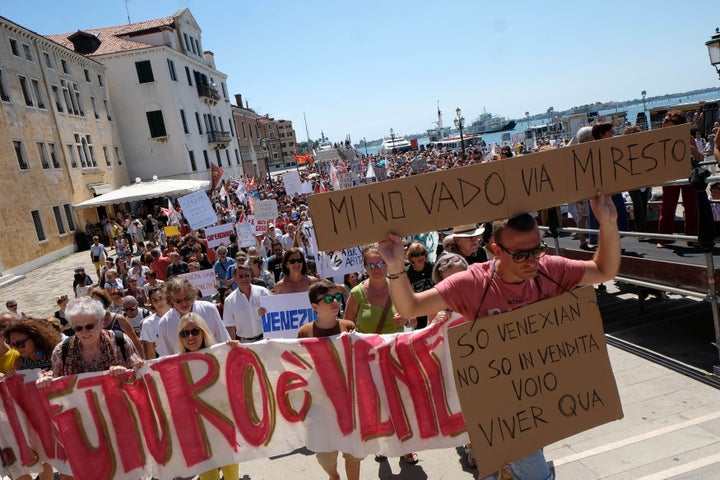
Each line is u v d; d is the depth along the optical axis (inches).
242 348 151.6
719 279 176.9
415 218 87.7
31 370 157.2
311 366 150.3
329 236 86.1
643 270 211.3
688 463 137.9
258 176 2783.0
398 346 147.7
